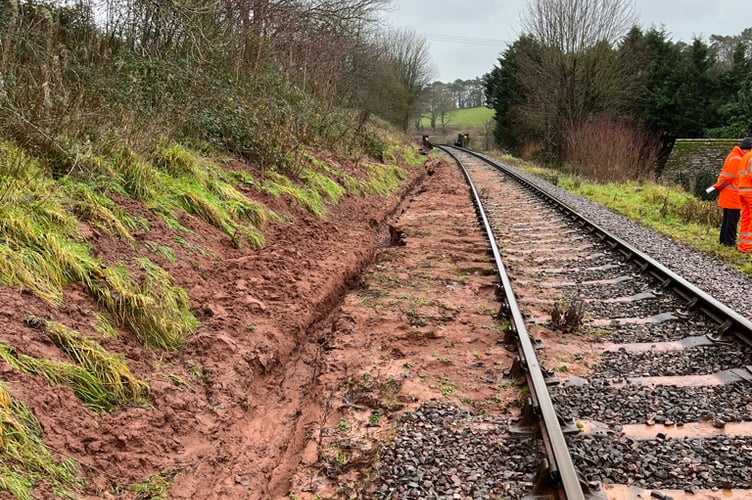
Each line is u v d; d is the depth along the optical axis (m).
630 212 13.62
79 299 3.88
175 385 3.84
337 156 13.38
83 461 2.92
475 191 15.08
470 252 8.28
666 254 8.33
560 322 5.15
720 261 8.48
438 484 3.00
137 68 7.83
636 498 2.78
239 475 3.40
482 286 6.59
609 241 8.55
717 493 2.81
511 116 45.09
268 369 4.65
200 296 4.98
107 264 4.39
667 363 4.35
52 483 2.66
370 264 8.23
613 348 4.73
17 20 6.00
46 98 5.06
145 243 5.01
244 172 8.20
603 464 3.06
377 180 14.27
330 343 5.07
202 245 5.76
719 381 3.97
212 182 7.04
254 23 11.81
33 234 3.97
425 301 5.95
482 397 3.99
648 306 5.74
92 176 5.24
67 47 6.94
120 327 4.02
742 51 34.53
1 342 3.10
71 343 3.45
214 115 8.76
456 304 5.93
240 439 3.76
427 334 5.07
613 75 33.69
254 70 11.13
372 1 15.26
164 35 9.12
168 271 4.95
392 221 11.94
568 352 4.68
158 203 5.76
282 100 11.55
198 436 3.57
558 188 18.81
